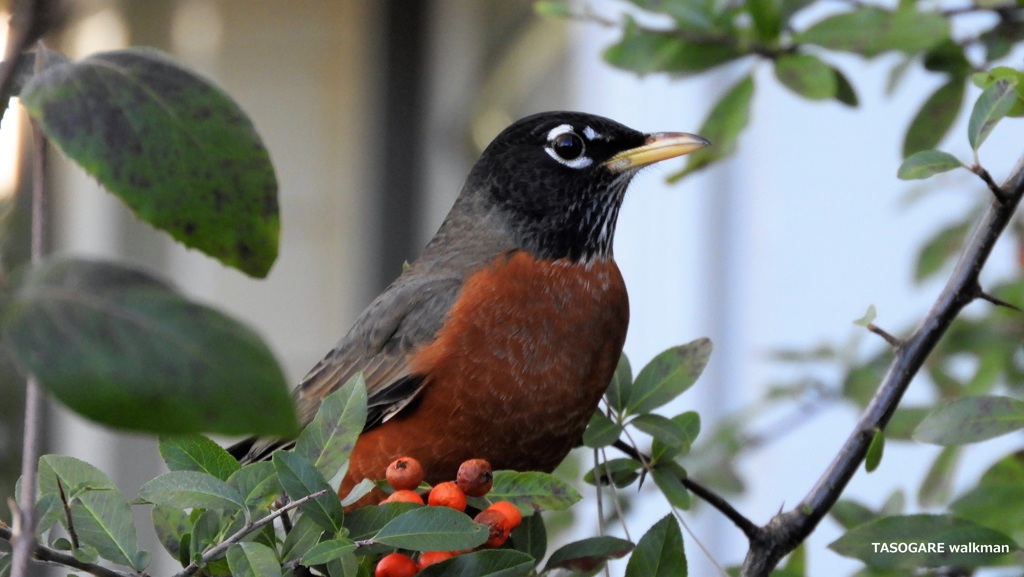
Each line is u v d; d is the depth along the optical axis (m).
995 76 5.12
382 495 6.80
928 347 5.52
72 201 17.28
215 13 18.45
